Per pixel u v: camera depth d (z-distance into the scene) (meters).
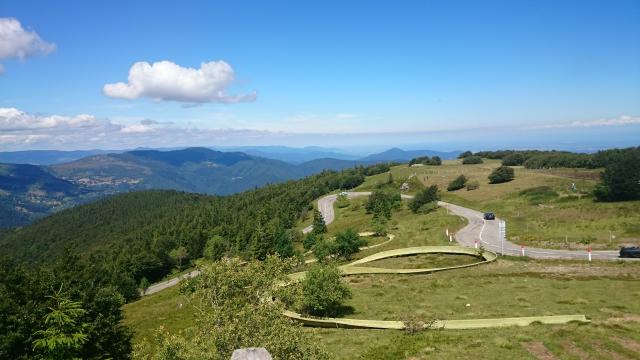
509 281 53.47
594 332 32.78
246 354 11.54
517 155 198.62
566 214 90.62
